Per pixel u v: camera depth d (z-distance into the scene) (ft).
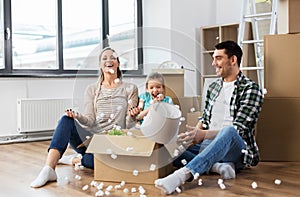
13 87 14.25
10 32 14.73
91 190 7.20
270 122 9.77
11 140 14.11
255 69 13.02
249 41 13.48
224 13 18.02
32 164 9.79
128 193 6.93
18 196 6.88
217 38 16.87
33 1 15.42
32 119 14.38
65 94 15.38
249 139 8.30
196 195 6.76
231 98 8.52
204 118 8.59
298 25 9.71
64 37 16.19
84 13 16.76
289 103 9.69
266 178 7.95
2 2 14.57
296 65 9.65
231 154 7.93
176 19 17.02
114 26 17.44
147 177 7.50
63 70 16.05
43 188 7.37
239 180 7.79
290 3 9.71
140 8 17.93
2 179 8.16
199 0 17.78
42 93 14.89
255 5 15.65
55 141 7.96
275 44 9.76
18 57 15.08
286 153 9.74
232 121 8.45
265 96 9.80
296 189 7.10
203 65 16.43
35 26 15.48
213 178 7.93
